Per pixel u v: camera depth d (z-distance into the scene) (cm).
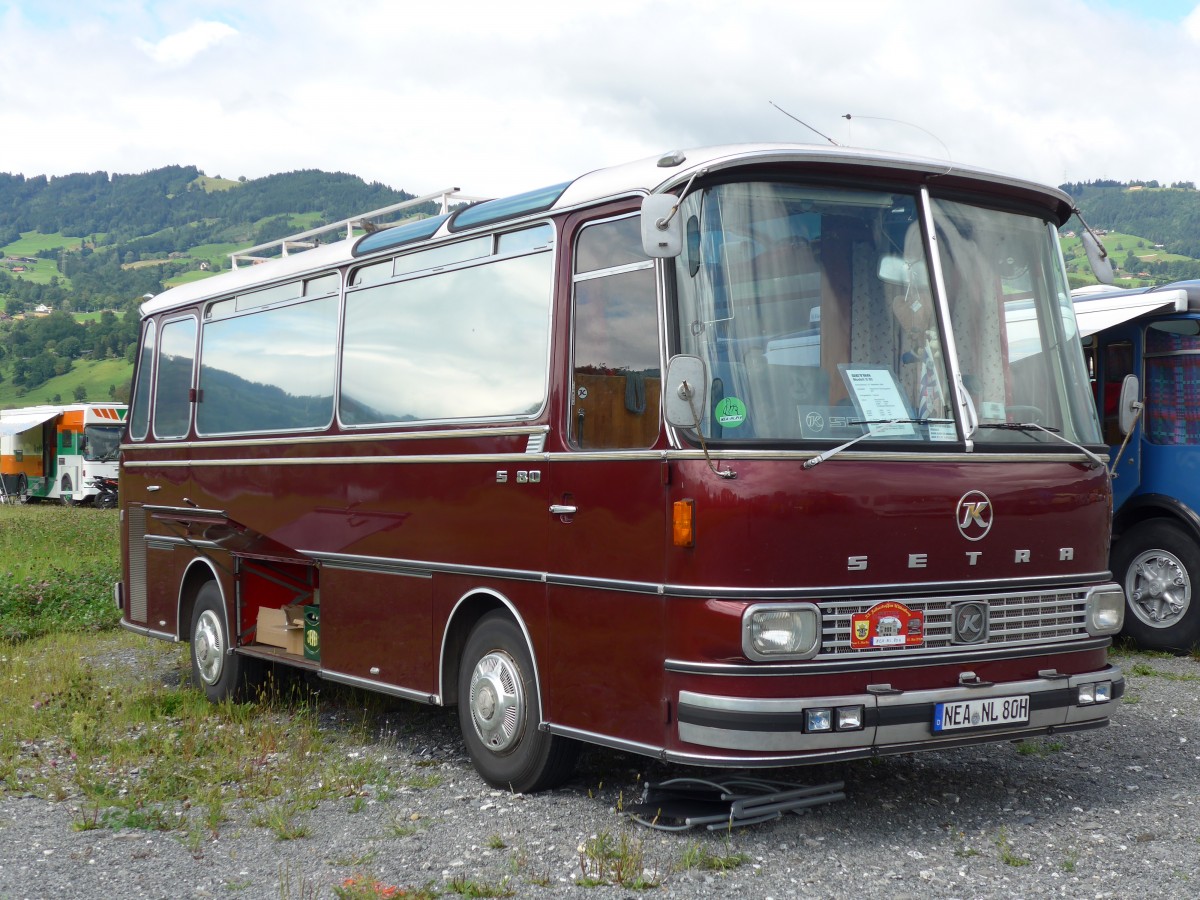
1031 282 665
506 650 683
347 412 841
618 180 630
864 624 566
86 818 649
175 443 1078
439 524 735
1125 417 680
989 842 579
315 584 878
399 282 804
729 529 553
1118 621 653
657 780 691
